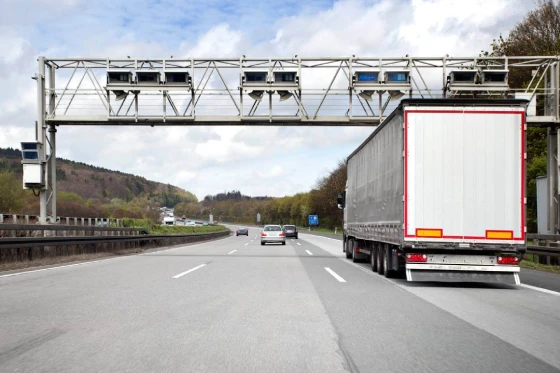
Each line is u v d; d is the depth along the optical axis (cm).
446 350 595
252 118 2495
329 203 8912
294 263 1936
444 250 1195
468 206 1187
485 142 1193
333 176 8900
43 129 2505
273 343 624
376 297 1025
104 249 2319
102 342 621
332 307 895
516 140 1193
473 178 1190
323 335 671
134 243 2778
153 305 891
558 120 2406
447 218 1186
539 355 575
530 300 997
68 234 2433
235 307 880
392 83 2452
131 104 2536
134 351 580
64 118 2503
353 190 2061
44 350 582
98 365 524
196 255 2409
